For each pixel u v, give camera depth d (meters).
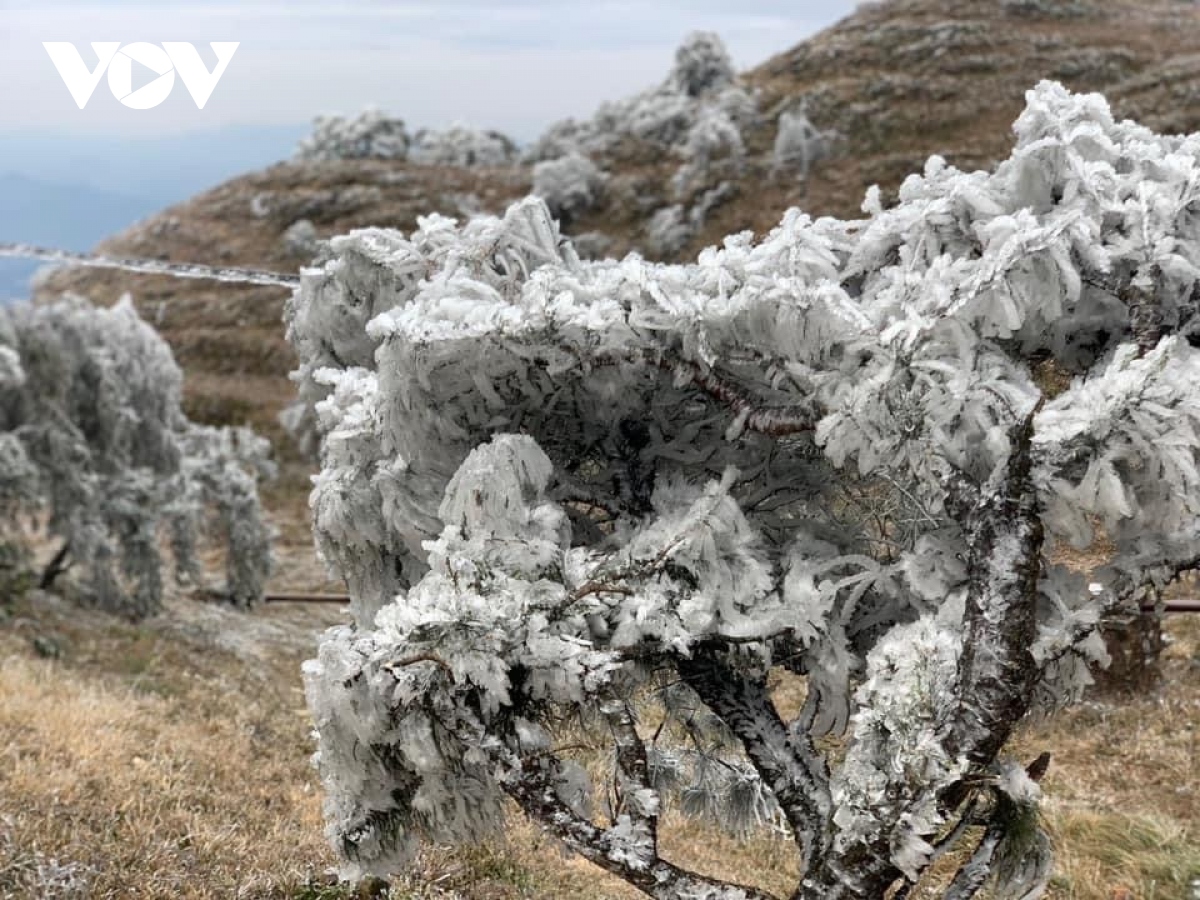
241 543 17.36
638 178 38.78
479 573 3.39
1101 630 3.31
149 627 15.17
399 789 3.84
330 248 4.06
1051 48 38.03
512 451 3.49
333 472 3.79
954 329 3.12
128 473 16.09
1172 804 8.30
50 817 6.38
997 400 3.07
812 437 3.75
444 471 3.73
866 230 3.70
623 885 7.12
